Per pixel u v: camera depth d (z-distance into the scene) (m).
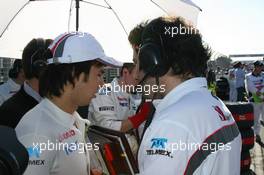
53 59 1.35
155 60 1.12
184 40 1.11
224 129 1.07
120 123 2.10
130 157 1.40
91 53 1.37
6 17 2.82
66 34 1.42
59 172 1.32
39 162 1.23
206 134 1.01
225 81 16.16
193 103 1.04
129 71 2.32
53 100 1.37
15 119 1.81
